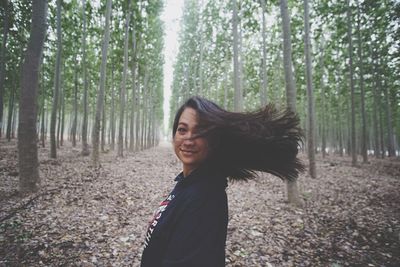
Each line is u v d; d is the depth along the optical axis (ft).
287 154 2.98
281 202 18.86
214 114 2.89
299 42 44.21
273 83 64.34
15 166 25.80
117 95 76.89
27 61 16.43
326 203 19.10
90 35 47.32
